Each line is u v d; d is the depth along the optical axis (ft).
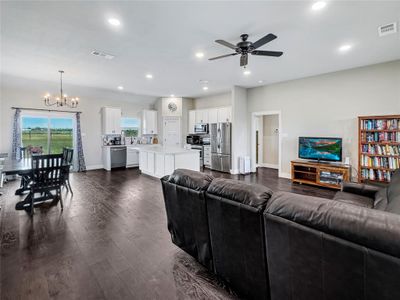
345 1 7.52
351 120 15.53
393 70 13.71
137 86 21.11
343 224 3.30
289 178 19.43
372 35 10.17
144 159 21.53
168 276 6.14
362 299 3.24
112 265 6.63
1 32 9.87
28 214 10.78
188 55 12.77
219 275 5.87
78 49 11.89
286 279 4.18
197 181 6.15
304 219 3.70
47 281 5.88
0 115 18.89
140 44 11.19
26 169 10.81
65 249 7.52
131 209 11.51
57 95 21.56
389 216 3.10
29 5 7.75
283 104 19.52
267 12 8.22
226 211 5.17
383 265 2.95
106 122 23.71
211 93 25.07
